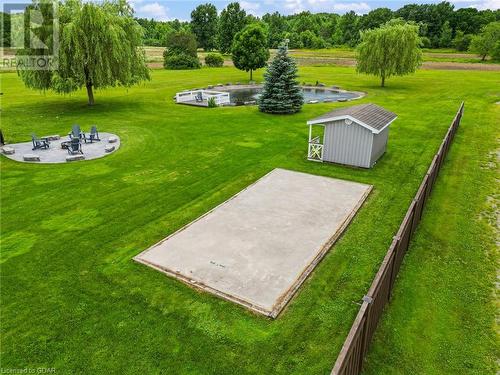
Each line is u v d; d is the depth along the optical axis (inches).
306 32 4510.3
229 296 312.5
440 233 415.5
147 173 605.9
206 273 342.6
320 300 309.3
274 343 266.2
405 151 713.0
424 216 454.3
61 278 338.6
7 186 550.6
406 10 4645.7
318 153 664.4
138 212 469.4
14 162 655.8
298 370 245.0
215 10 3914.9
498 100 1238.9
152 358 255.1
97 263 360.5
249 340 268.8
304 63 2822.3
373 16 4635.8
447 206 481.1
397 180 571.2
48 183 563.5
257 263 357.1
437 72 2137.1
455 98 1288.1
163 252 376.5
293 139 802.8
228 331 277.1
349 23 4990.2
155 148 740.0
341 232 415.2
